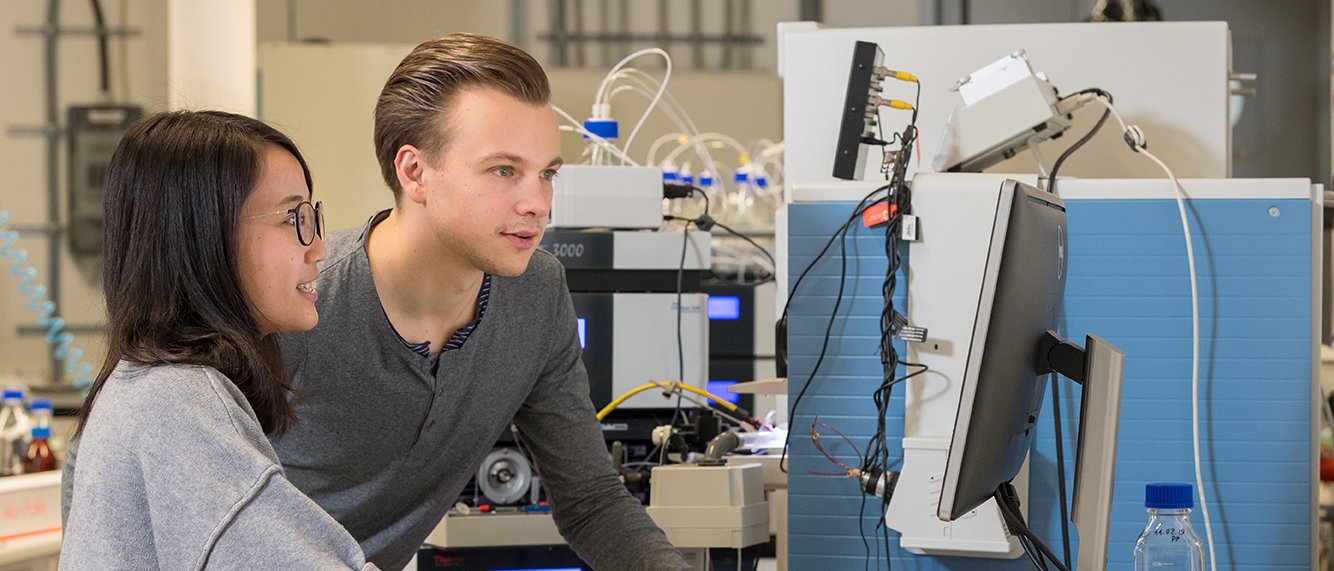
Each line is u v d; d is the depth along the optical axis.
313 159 4.82
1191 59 2.00
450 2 5.49
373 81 4.85
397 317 1.60
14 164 4.52
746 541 1.90
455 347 1.65
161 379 1.06
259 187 1.14
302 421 1.61
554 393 1.81
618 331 2.36
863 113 1.79
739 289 4.40
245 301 1.14
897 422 1.69
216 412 1.04
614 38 5.54
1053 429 1.70
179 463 1.02
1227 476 1.68
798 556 1.73
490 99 1.47
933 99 2.05
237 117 1.18
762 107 5.16
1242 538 1.68
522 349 1.72
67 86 4.55
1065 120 1.80
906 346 1.68
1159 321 1.69
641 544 1.71
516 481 2.27
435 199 1.50
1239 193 1.68
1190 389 1.68
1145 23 2.01
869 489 1.68
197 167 1.11
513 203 1.48
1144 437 1.69
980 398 1.15
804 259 1.72
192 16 3.88
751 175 4.66
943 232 1.66
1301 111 5.21
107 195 1.15
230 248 1.12
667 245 2.36
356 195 4.84
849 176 1.80
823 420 1.72
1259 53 5.23
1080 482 1.21
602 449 1.84
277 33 5.38
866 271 1.71
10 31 4.51
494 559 2.17
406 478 1.70
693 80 5.14
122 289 1.12
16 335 4.38
